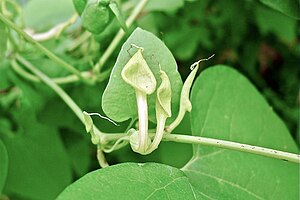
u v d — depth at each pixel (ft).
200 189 0.98
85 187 0.83
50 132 1.39
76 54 1.40
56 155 1.39
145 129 0.90
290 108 1.82
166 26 1.59
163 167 0.91
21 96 1.42
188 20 1.63
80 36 1.42
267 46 1.86
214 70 1.08
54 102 1.38
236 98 1.09
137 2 1.44
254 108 1.11
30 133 1.39
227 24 1.70
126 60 0.92
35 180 1.36
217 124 1.06
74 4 1.08
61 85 1.36
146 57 0.93
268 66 1.90
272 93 1.84
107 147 0.98
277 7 1.11
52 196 1.36
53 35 1.33
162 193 0.88
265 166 1.05
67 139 1.43
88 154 1.43
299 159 0.93
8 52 1.32
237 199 1.00
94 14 1.06
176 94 0.95
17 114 1.42
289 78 1.90
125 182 0.86
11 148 1.37
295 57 1.89
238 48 1.75
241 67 1.78
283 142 1.12
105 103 0.92
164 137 0.95
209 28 1.67
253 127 1.10
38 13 1.47
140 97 0.91
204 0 1.64
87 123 0.93
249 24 1.72
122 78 0.91
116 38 1.24
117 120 0.93
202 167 1.00
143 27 1.52
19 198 1.40
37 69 1.28
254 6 1.67
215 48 1.72
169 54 0.94
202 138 0.95
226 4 1.67
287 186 1.05
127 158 1.41
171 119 0.96
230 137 1.07
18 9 1.32
